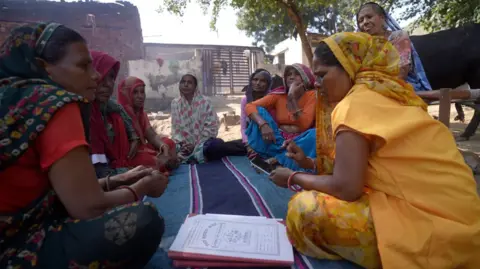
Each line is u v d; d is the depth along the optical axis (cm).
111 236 110
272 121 326
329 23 1948
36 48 114
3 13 892
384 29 354
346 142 119
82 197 105
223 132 832
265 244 146
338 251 138
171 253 138
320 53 138
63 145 100
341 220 131
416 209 119
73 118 105
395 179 122
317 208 135
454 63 497
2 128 98
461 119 722
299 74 319
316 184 131
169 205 226
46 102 102
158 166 304
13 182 104
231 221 167
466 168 125
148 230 117
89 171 107
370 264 134
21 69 114
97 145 250
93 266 110
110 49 992
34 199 109
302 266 138
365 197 132
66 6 931
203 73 1550
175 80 1323
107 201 115
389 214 121
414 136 123
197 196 244
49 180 108
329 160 160
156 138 343
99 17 980
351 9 775
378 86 127
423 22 689
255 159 334
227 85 1619
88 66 122
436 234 114
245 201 229
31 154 103
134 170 156
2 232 105
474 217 120
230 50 1623
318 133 161
